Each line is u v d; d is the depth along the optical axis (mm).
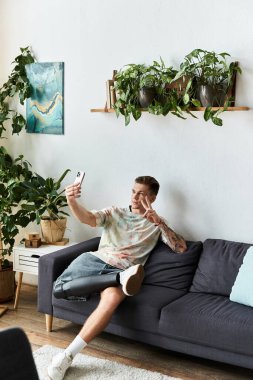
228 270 2760
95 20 3350
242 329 2305
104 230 3057
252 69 2869
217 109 2855
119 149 3389
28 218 3471
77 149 3564
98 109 3295
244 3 2852
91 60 3406
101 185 3508
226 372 2572
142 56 3217
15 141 3844
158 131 3217
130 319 2605
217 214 3092
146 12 3160
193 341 2451
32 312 3340
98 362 2609
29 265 3277
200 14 2990
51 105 3602
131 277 2498
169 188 3238
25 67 3660
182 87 3002
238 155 2977
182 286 2869
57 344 2844
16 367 1207
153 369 2584
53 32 3533
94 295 2760
